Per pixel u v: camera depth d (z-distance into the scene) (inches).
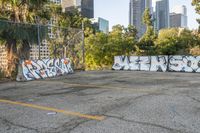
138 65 730.8
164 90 354.6
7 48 546.3
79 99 297.7
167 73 619.2
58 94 335.6
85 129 188.1
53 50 629.3
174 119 209.0
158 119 209.6
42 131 186.4
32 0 582.2
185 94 320.8
